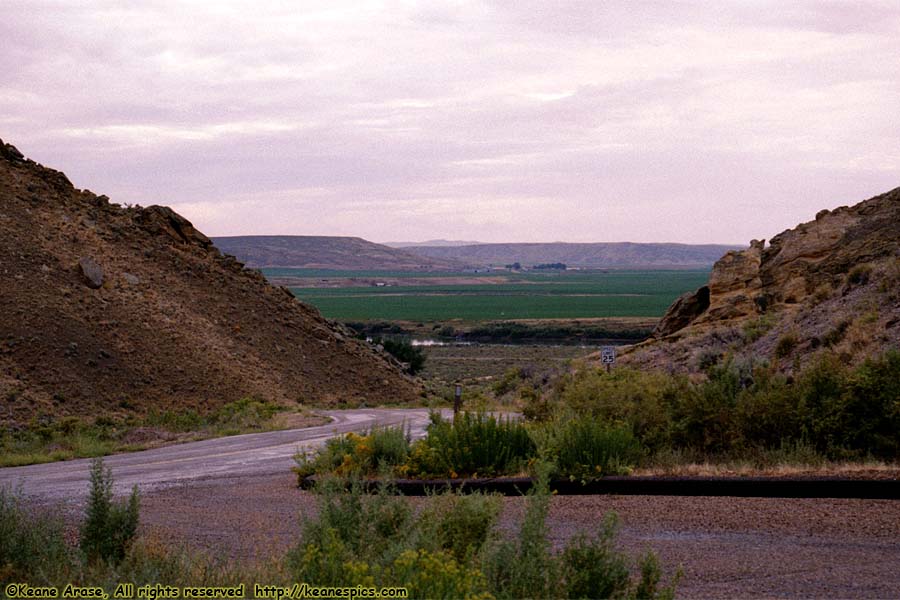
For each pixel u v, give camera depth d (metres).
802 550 8.27
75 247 53.25
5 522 8.19
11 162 58.69
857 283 28.48
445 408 44.69
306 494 13.66
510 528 9.16
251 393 48.19
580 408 16.52
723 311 39.88
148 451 25.42
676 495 11.45
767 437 13.83
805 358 23.05
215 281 61.22
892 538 8.59
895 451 12.69
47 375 40.91
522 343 141.75
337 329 67.38
